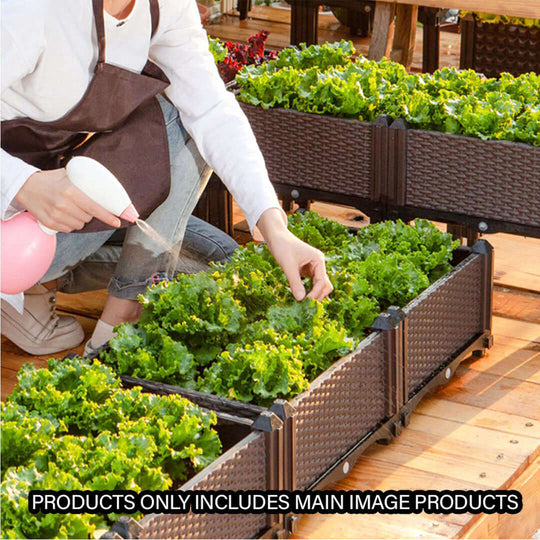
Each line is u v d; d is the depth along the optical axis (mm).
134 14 2152
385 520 1960
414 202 2824
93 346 2508
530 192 2660
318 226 2682
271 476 1822
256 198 2203
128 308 2482
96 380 1912
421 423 2291
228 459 1721
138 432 1779
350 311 2277
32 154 2197
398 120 2752
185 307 2242
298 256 2109
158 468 1697
